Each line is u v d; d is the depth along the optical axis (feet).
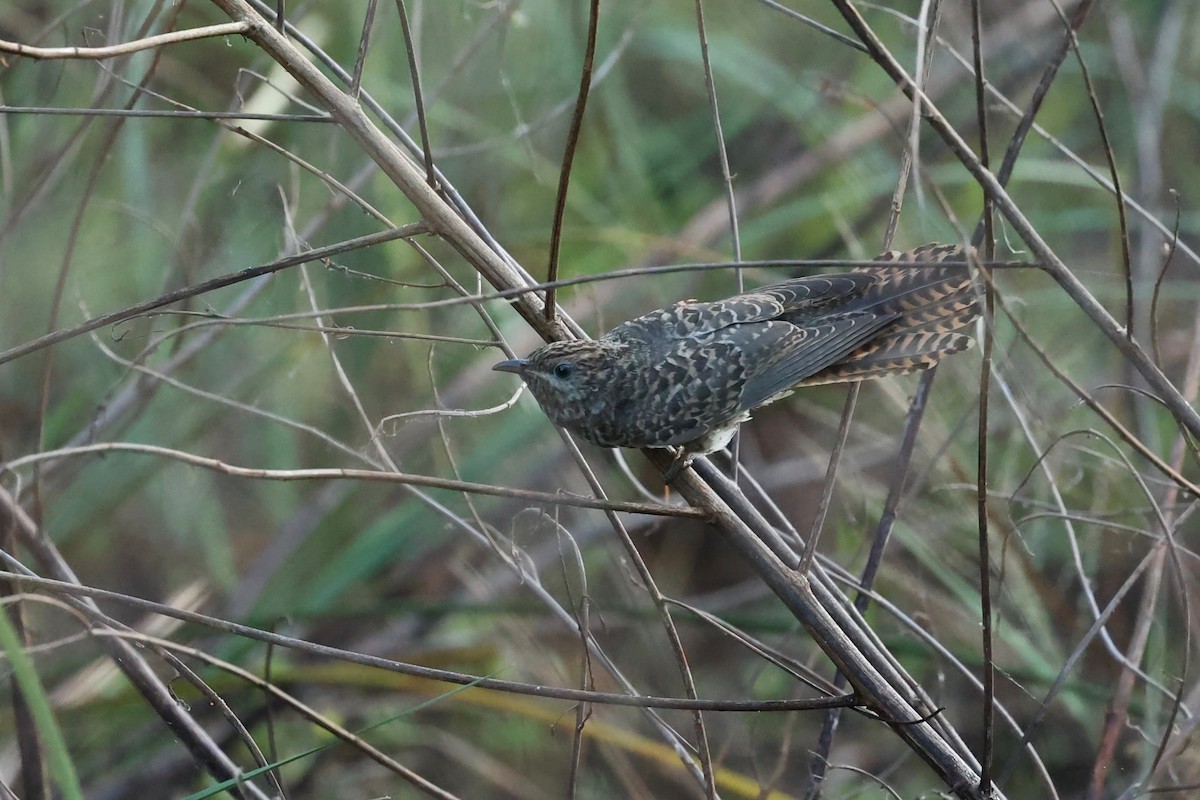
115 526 39.24
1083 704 33.12
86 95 34.27
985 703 20.70
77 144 33.06
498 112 40.60
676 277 44.42
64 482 33.91
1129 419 37.47
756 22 47.88
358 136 21.63
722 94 48.49
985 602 20.44
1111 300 39.45
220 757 25.35
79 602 23.71
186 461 19.02
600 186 45.09
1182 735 25.30
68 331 20.08
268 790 30.78
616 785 36.63
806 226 46.70
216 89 39.75
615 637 39.75
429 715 37.78
